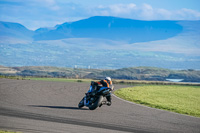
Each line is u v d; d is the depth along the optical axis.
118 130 20.91
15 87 56.50
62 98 41.41
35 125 20.81
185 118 28.03
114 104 37.31
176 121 25.95
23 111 26.81
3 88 52.91
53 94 46.75
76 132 19.36
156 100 46.75
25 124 20.94
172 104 41.62
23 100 36.03
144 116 27.97
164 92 66.06
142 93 59.78
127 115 28.06
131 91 63.56
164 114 30.08
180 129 22.34
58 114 26.44
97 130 20.42
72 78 143.38
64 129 20.06
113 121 24.34
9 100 35.16
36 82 77.50
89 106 31.02
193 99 54.09
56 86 66.12
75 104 35.06
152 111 32.03
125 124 23.28
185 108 37.06
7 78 94.25
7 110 26.77
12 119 22.50
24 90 50.84
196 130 22.27
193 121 26.47
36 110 28.02
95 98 31.17
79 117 25.50
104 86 31.80
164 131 21.34
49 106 31.69
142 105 37.81
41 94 45.53
